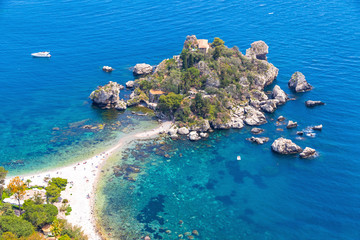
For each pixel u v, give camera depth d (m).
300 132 165.12
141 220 120.12
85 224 117.12
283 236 112.69
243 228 116.38
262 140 161.88
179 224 118.44
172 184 137.88
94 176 141.50
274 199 128.50
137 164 149.50
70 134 172.25
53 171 144.50
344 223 116.50
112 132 173.00
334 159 147.62
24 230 105.25
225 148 159.62
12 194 128.88
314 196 129.00
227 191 133.38
